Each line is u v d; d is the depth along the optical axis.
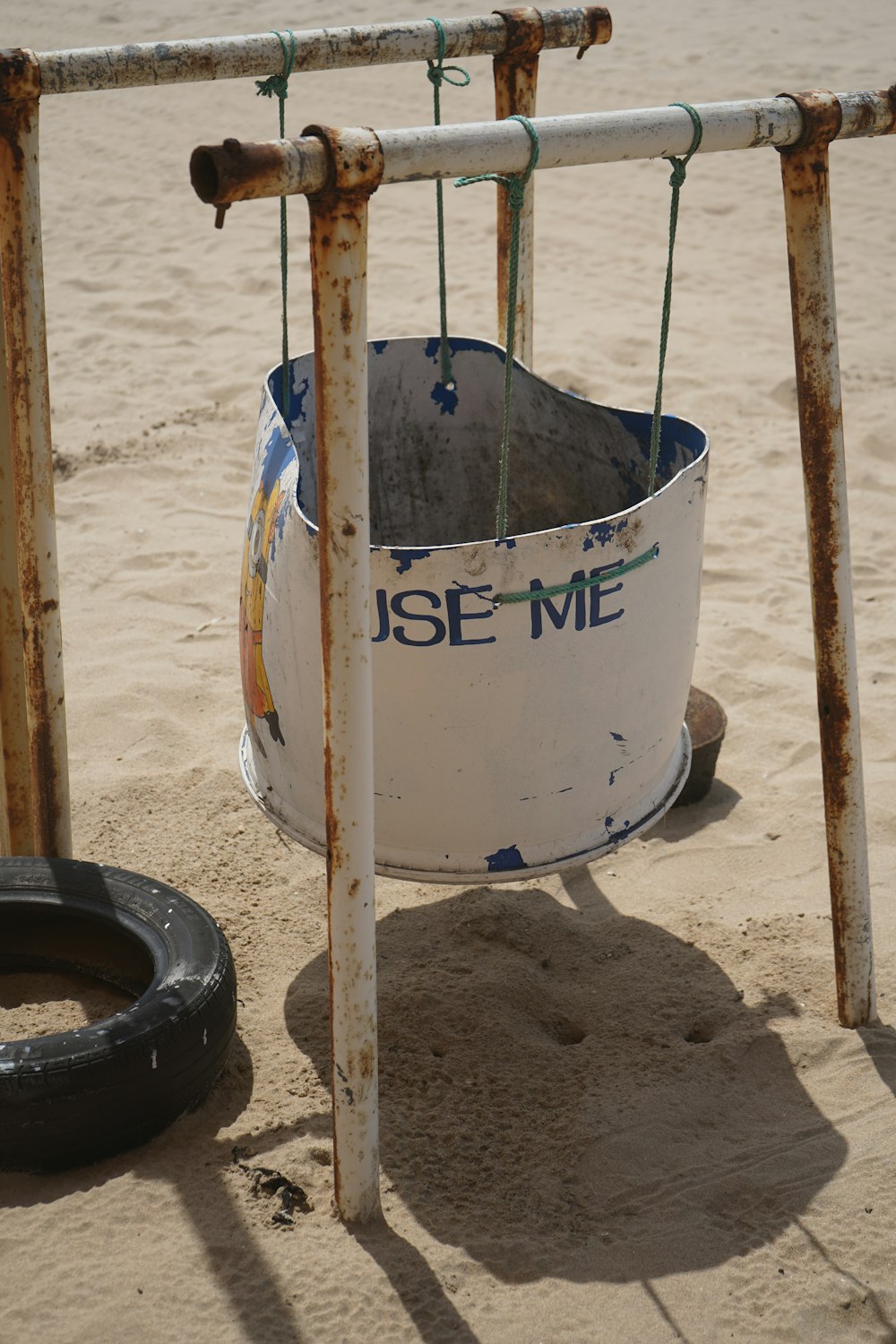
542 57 13.20
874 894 3.51
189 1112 2.75
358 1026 2.39
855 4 15.28
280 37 2.93
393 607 2.41
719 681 4.64
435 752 2.52
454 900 3.50
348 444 2.13
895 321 8.03
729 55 13.22
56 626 3.08
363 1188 2.49
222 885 3.55
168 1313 2.33
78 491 6.16
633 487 3.12
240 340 7.99
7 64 2.69
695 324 8.04
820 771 4.11
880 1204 2.60
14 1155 2.57
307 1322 2.33
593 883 3.61
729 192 10.42
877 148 11.07
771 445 6.58
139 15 15.24
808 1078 2.91
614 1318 2.37
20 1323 2.31
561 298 8.50
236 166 1.92
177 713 4.39
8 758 3.29
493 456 3.33
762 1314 2.38
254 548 2.75
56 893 3.06
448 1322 2.34
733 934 3.37
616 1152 2.70
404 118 11.55
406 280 8.75
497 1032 3.01
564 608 2.45
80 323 8.27
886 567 5.46
